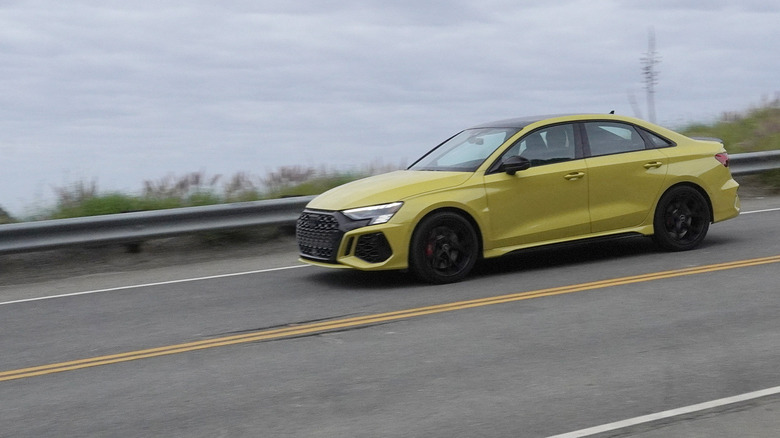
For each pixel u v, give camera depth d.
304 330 7.37
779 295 7.79
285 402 5.53
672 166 9.98
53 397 5.93
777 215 12.63
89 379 6.30
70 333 7.76
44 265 11.48
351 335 7.12
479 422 5.02
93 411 5.58
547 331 6.93
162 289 9.59
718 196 10.22
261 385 5.91
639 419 4.96
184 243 12.38
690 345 6.38
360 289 8.98
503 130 9.70
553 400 5.33
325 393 5.67
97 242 11.22
